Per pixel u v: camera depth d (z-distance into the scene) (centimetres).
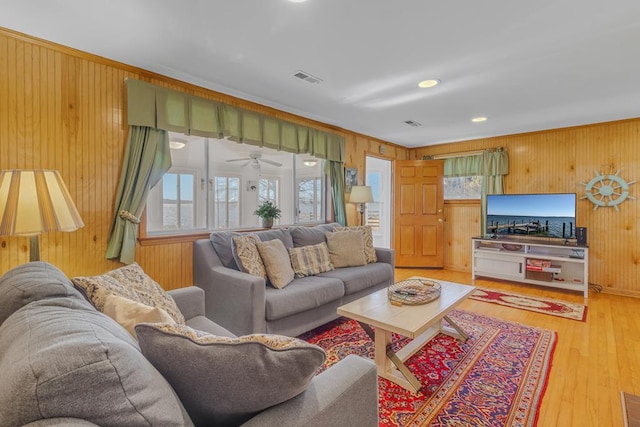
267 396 80
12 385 53
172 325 85
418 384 195
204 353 79
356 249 347
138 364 65
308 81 279
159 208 286
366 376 103
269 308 233
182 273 284
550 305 356
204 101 288
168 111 263
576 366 225
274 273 267
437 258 546
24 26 195
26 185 155
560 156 444
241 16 185
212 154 325
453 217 550
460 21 190
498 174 490
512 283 454
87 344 60
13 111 203
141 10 179
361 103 337
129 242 244
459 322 303
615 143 405
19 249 210
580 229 403
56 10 178
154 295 158
